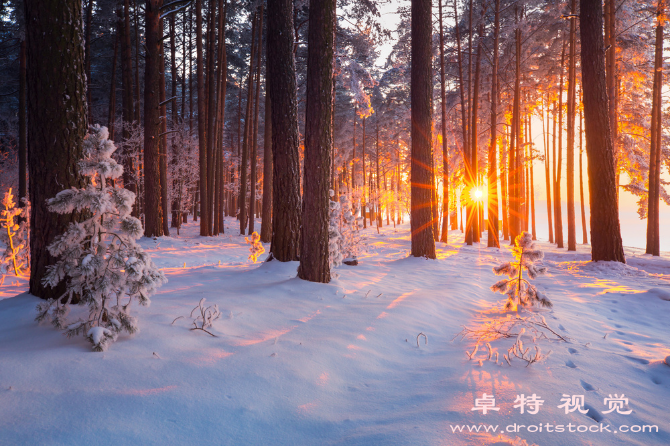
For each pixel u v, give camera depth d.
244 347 3.37
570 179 17.88
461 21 21.84
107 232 3.43
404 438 2.19
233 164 36.53
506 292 5.82
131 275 3.18
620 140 20.23
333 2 6.55
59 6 3.97
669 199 21.09
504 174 25.92
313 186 6.38
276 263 7.39
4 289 5.71
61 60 3.98
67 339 3.19
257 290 5.54
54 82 3.96
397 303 5.53
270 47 7.60
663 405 2.78
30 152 4.05
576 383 3.06
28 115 4.04
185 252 13.62
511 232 22.42
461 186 26.27
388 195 44.66
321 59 6.44
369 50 20.20
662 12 15.84
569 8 18.41
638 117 20.30
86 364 2.75
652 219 16.41
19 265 7.04
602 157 11.24
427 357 3.82
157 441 2.08
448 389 2.94
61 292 4.01
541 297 5.64
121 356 2.93
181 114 29.31
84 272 3.10
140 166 21.53
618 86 20.28
